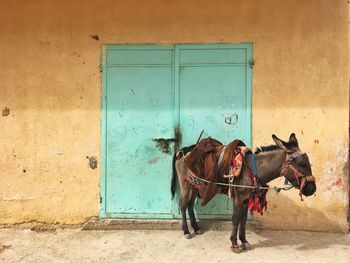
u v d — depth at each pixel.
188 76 5.65
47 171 5.73
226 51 5.61
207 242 5.18
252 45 5.58
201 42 5.62
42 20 5.71
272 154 4.73
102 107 5.70
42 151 5.73
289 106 5.55
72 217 5.73
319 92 5.53
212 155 4.93
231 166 4.78
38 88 5.73
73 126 5.72
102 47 5.70
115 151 5.71
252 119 5.59
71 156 5.73
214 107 5.63
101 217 5.71
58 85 5.72
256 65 5.58
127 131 5.70
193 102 5.65
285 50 5.55
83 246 5.17
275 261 4.63
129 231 5.57
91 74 5.70
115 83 5.70
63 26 5.70
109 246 5.15
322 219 5.54
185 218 5.32
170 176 5.68
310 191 4.55
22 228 5.74
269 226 5.58
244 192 4.77
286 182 4.73
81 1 5.69
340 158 5.52
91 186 5.72
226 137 5.62
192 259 4.73
